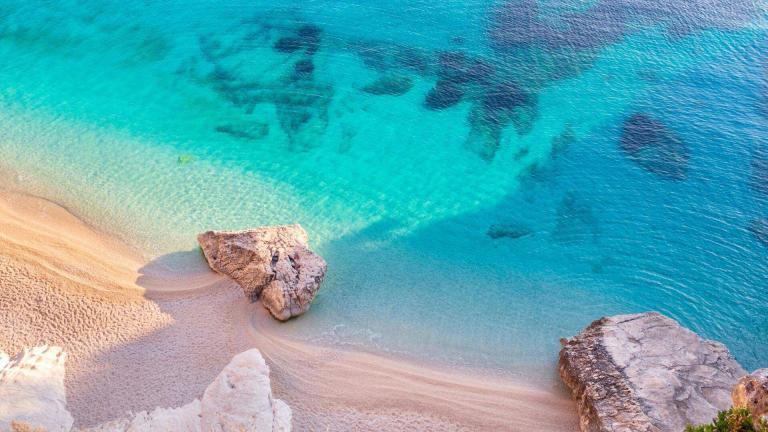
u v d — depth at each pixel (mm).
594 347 24078
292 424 22547
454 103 40375
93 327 25188
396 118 39000
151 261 28984
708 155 36812
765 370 20234
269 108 39344
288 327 26391
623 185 35062
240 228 31109
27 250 28375
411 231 31891
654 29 46875
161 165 34562
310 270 27125
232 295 27312
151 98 39438
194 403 21812
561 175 35625
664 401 21797
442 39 45875
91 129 36594
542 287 29406
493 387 24750
